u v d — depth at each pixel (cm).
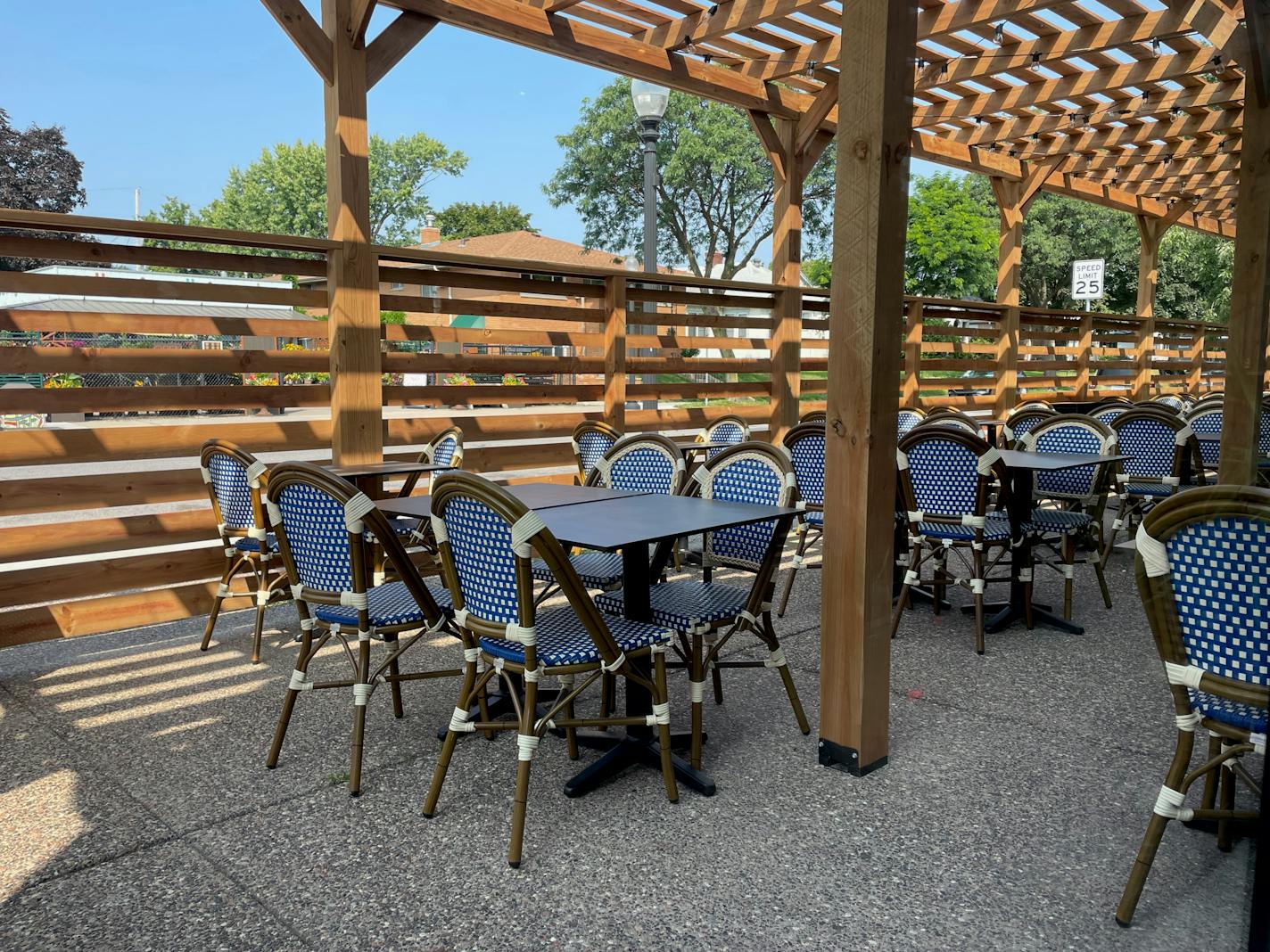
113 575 410
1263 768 162
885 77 241
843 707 265
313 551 264
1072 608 446
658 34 624
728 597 290
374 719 310
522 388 582
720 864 215
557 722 235
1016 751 277
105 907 199
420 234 3481
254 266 448
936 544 425
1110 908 195
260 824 237
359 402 475
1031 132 800
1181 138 848
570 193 2780
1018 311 983
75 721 310
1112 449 464
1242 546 170
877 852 219
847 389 255
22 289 379
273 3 433
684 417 704
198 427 434
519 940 186
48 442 390
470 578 234
